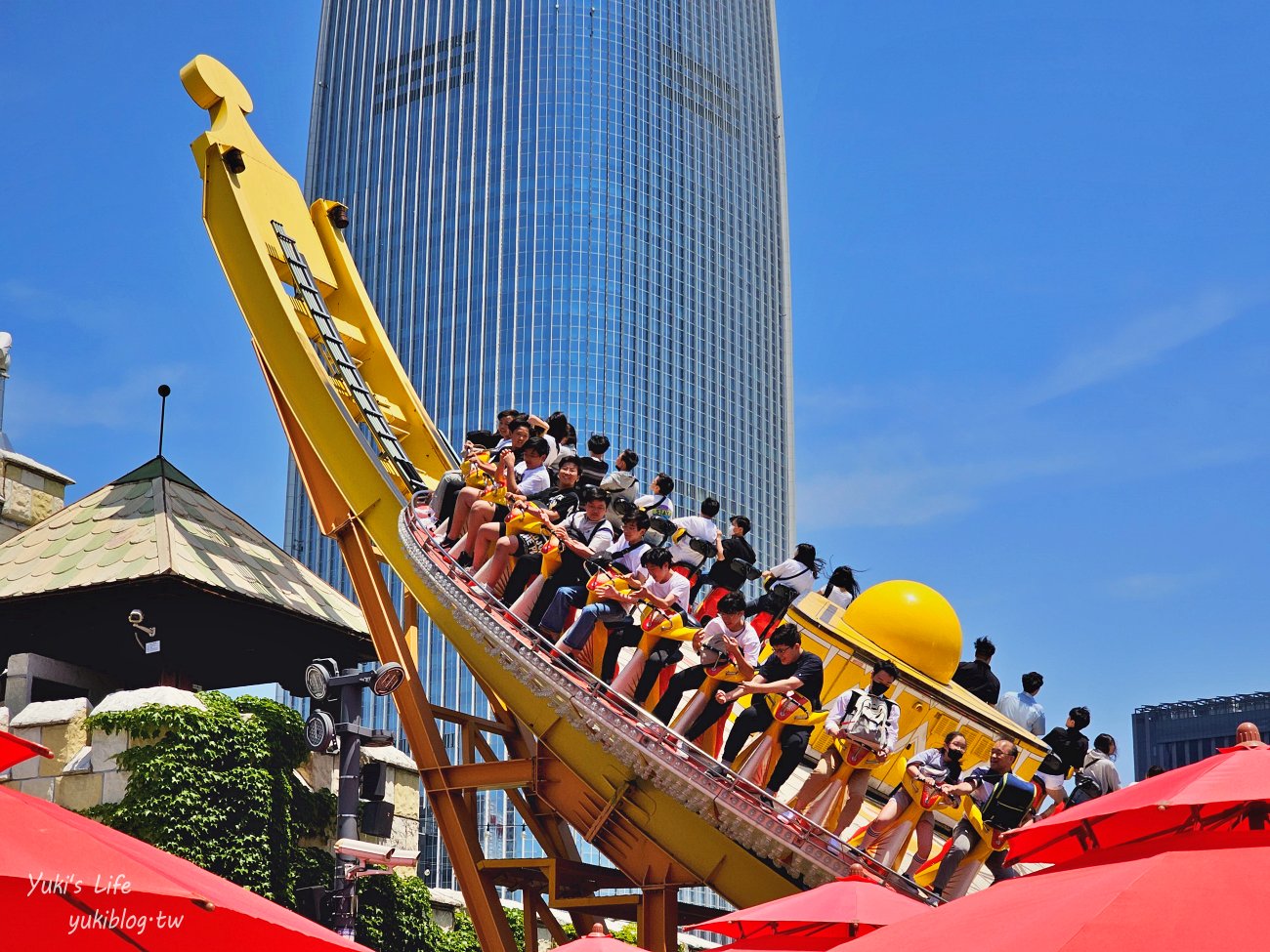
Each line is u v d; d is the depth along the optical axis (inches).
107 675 1290.6
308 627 1333.7
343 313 1430.9
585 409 7485.2
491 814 5885.8
